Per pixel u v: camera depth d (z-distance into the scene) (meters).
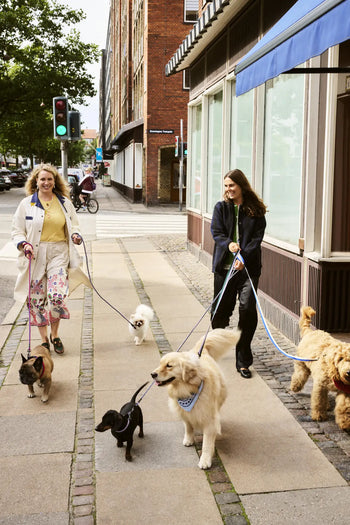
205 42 10.20
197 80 11.79
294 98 6.24
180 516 2.93
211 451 3.46
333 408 4.32
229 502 3.06
